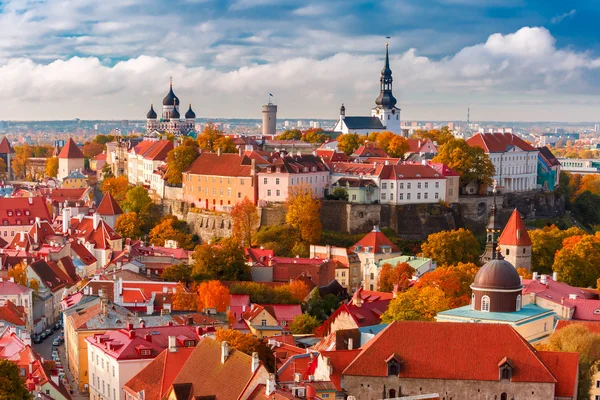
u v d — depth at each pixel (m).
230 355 173.38
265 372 163.75
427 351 183.50
